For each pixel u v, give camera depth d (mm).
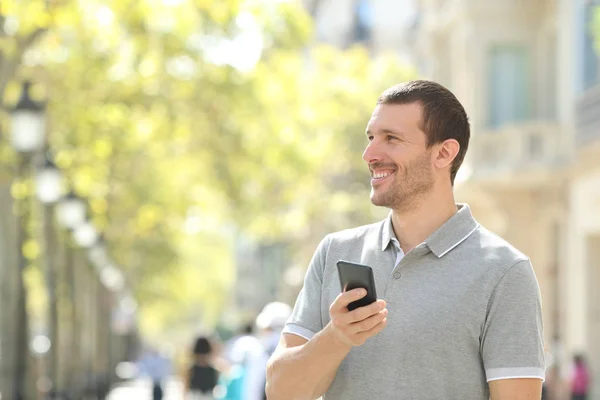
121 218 46594
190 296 98938
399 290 4887
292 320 5180
